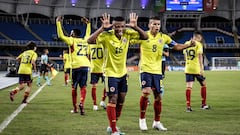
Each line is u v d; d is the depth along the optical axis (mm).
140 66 6598
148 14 65750
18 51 58781
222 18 67312
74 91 8609
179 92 14789
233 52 63375
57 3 64312
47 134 5883
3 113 8336
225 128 6504
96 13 65625
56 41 60625
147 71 6426
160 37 6602
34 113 8383
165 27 59906
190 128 6508
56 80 24734
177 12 56188
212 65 56125
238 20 67250
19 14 62469
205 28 66562
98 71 9188
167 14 56969
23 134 5859
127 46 5930
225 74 35375
